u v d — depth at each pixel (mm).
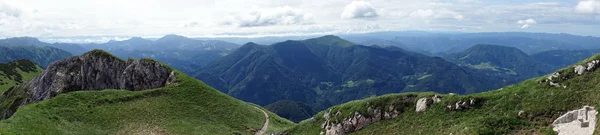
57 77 168500
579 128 49938
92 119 93750
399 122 73562
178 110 110125
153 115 102625
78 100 102438
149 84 146875
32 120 79062
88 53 173625
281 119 137875
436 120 67875
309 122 93812
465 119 64125
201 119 107562
